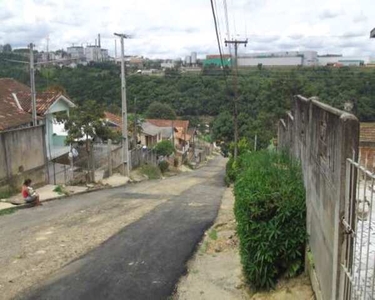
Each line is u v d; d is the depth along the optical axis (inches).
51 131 927.0
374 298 127.8
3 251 337.4
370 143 464.4
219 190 744.3
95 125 797.2
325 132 183.8
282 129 503.5
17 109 847.1
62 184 721.0
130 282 274.7
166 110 1808.6
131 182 878.4
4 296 255.9
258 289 239.1
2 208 500.7
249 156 373.7
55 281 276.8
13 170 599.5
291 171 268.8
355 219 143.2
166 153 1492.4
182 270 293.6
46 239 370.0
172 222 432.8
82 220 445.4
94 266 302.7
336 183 156.8
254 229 231.3
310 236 221.9
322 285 185.0
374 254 146.3
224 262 301.9
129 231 395.2
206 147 2603.3
